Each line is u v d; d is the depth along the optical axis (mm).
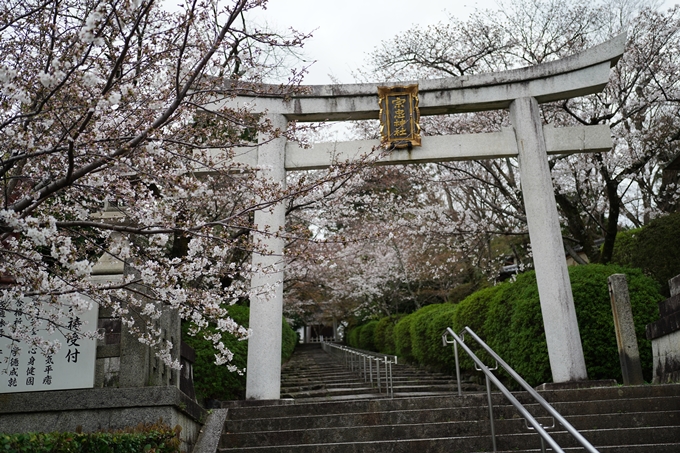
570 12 13594
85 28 3736
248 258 10516
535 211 8852
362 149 9234
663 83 12555
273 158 9000
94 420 5691
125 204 5156
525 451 5656
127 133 4855
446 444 5898
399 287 21578
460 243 16484
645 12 12336
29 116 4055
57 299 4559
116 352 6000
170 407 5723
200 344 9695
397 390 11227
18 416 5730
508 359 10000
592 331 8867
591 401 6469
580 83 9180
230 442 6293
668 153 13406
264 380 8312
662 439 5805
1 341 5840
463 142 9258
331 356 22641
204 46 5359
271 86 7715
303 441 6234
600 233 16750
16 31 5324
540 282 8594
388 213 16250
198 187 4535
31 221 3715
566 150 9180
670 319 7828
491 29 14062
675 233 10469
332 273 18453
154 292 5160
